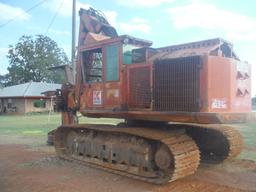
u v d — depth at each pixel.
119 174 9.50
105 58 10.05
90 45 10.59
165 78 8.60
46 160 11.67
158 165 8.67
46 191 8.13
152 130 9.22
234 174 9.58
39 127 23.98
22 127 24.03
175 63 8.45
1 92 48.72
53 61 67.44
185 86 8.23
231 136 10.36
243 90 8.67
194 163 8.42
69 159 11.35
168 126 10.00
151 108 8.84
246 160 11.27
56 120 31.44
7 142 16.38
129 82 9.38
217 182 8.78
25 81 67.81
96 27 11.16
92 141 10.70
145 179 8.79
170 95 8.48
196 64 8.09
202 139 10.72
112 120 27.56
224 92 8.15
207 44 8.75
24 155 12.76
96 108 10.30
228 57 8.62
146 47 9.52
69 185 8.59
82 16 11.48
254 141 15.50
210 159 10.84
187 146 8.38
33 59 66.81
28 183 8.81
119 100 9.58
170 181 8.20
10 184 8.74
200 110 7.94
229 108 8.21
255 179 9.08
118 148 9.78
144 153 8.97
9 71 67.81
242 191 8.04
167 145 8.16
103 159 10.34
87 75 10.89
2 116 40.41
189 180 8.95
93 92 10.47
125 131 9.13
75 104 11.38
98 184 8.65
